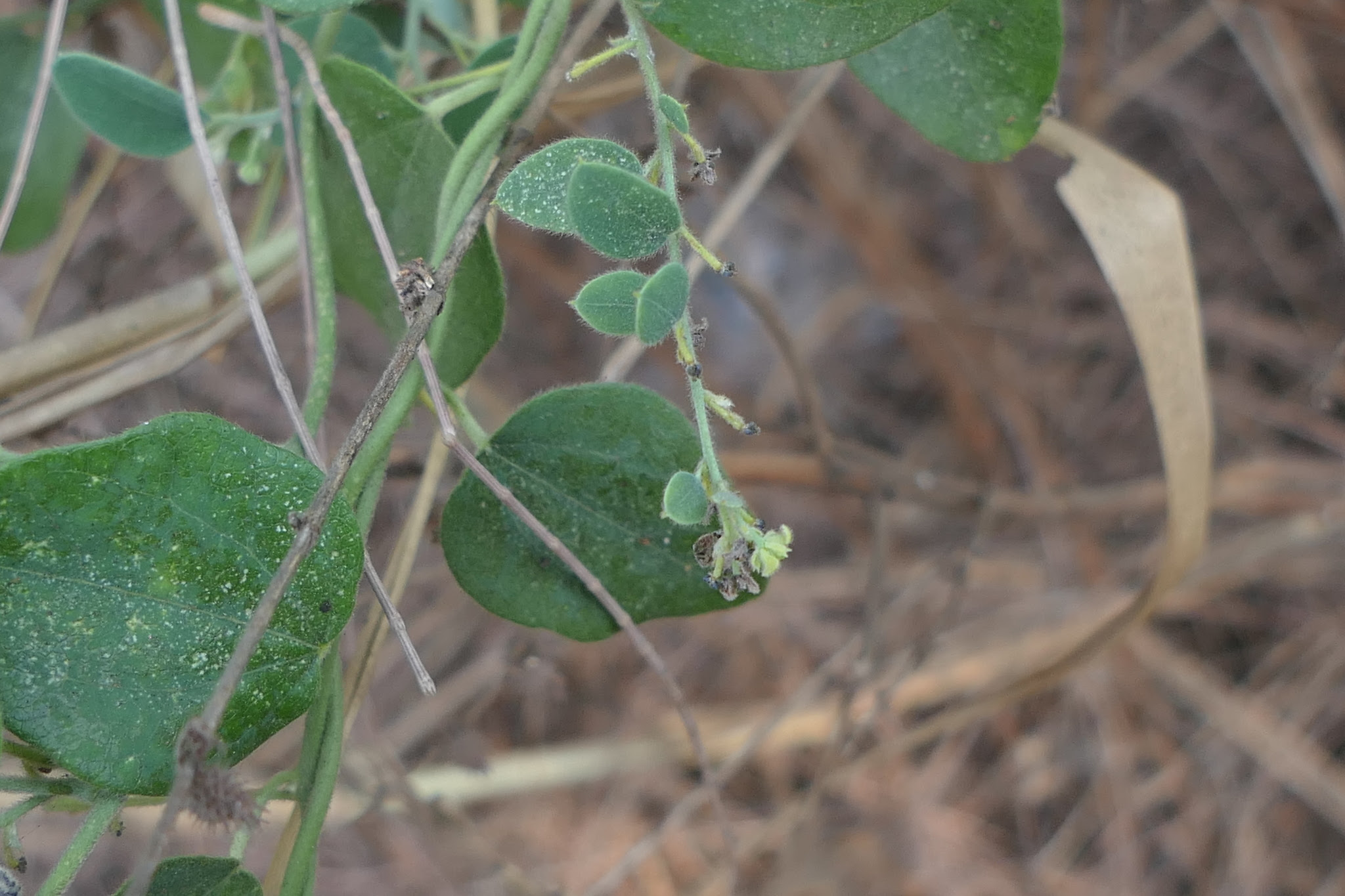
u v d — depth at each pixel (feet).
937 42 2.15
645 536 2.10
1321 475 4.19
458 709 3.67
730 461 3.28
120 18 2.97
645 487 2.09
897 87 2.17
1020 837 4.37
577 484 2.10
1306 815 4.29
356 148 2.16
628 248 1.94
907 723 4.35
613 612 2.09
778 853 3.96
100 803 1.98
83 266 3.72
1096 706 4.40
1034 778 4.41
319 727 2.04
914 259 4.45
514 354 4.65
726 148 4.67
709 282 5.05
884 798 4.28
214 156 2.24
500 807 4.39
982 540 4.52
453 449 2.06
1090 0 4.06
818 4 2.01
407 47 2.36
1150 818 4.37
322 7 2.04
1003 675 3.72
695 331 2.00
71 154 2.66
